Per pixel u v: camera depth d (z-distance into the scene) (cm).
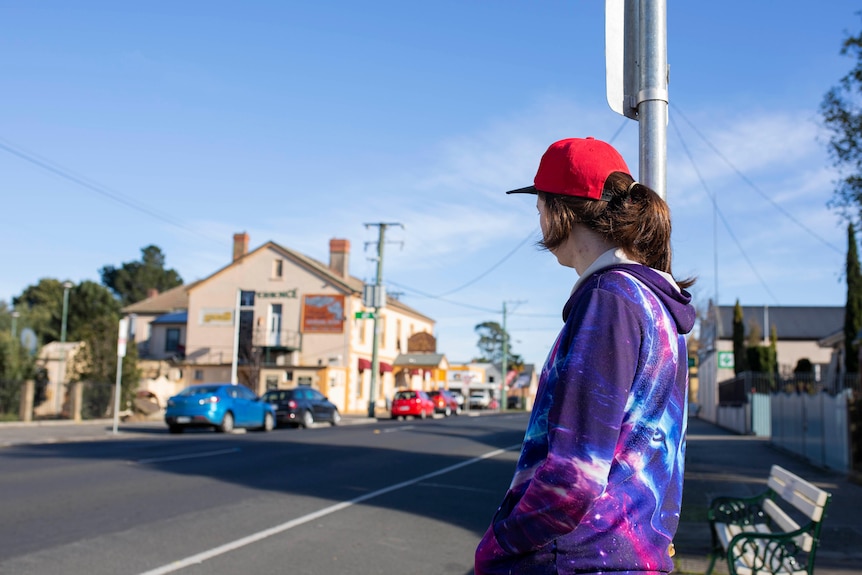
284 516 847
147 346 5134
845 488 1096
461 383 7050
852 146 1144
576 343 151
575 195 172
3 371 2842
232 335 4562
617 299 153
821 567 636
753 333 4228
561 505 141
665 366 156
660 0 313
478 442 1972
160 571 603
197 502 912
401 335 5662
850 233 1186
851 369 2395
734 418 2809
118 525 764
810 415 1484
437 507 940
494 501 997
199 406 2186
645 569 148
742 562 507
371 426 2805
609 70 318
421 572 634
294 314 4531
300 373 4409
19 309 5578
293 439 1902
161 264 9494
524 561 151
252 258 4616
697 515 852
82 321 6172
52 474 1104
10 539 691
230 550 680
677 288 165
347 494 1017
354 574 621
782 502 973
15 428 2244
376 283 3941
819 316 5312
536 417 159
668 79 313
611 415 144
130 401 2953
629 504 149
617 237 169
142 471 1167
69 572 592
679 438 160
